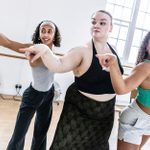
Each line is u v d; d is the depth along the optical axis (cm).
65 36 505
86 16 511
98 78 149
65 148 159
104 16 149
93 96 151
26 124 211
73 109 155
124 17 582
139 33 600
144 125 171
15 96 482
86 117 155
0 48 457
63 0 487
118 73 129
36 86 204
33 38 210
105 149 172
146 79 159
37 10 473
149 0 590
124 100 573
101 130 162
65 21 499
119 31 585
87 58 146
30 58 132
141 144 199
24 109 209
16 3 457
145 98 167
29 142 303
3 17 456
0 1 446
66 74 515
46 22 204
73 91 155
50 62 132
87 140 161
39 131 219
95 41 152
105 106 155
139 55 165
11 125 342
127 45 590
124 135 176
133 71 149
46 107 214
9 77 480
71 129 156
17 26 468
